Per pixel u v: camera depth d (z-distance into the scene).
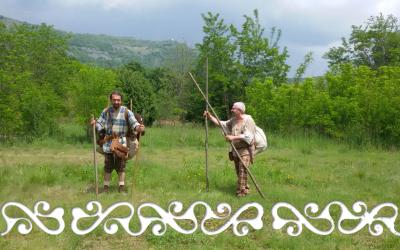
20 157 15.10
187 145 19.55
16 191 9.33
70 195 9.16
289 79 35.75
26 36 23.22
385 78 20.97
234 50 35.09
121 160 9.50
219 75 34.34
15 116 19.11
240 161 9.16
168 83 43.25
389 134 19.92
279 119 22.86
